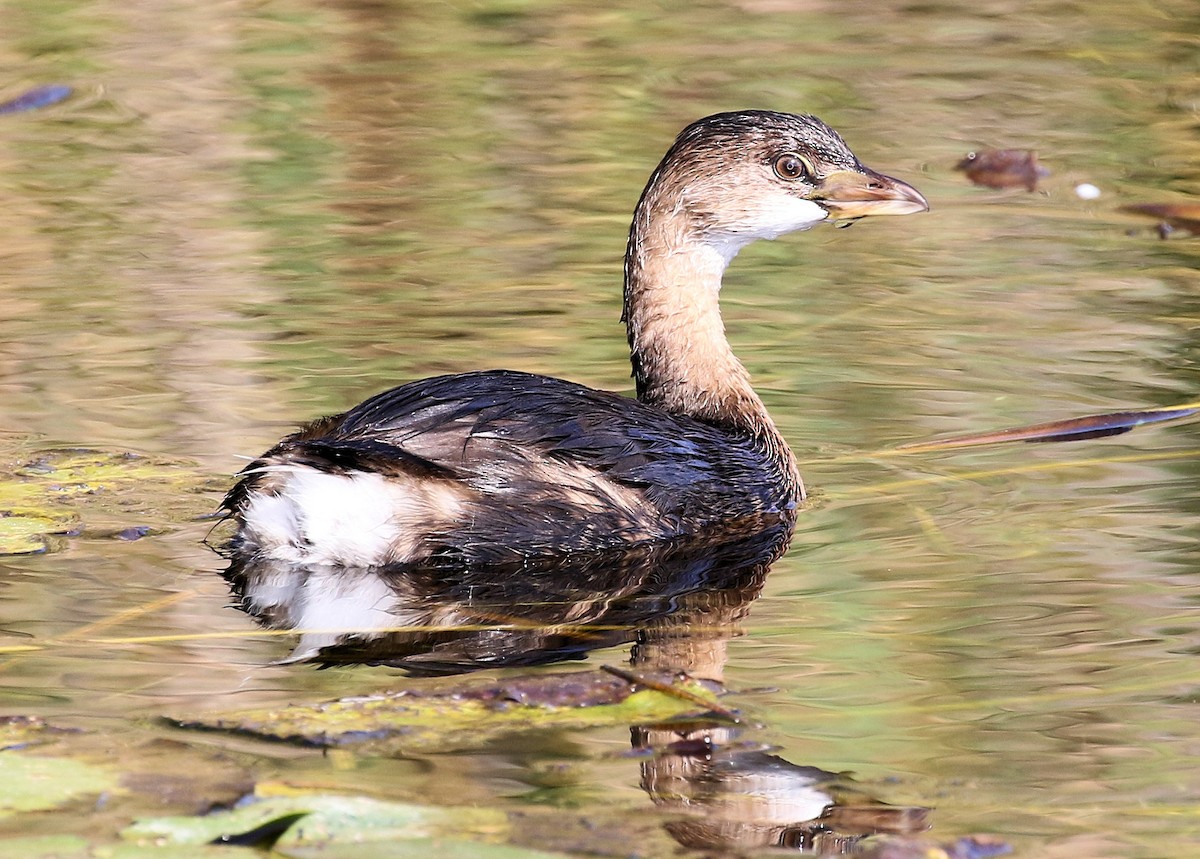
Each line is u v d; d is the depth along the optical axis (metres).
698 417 12.48
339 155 19.98
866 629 9.41
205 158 19.91
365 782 7.33
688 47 24.12
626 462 11.27
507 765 7.57
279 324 14.96
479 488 10.75
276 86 22.47
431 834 6.79
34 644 9.07
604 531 11.01
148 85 22.31
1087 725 8.10
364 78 22.83
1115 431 12.70
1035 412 13.06
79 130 20.72
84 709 8.12
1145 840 7.00
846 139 20.20
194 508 11.20
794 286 16.27
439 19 25.58
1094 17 25.58
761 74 22.75
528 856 6.63
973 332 14.88
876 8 26.19
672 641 9.32
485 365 14.01
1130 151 20.03
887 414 13.14
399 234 17.52
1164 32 24.69
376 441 10.63
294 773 7.39
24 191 18.61
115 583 10.02
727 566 10.69
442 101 21.94
